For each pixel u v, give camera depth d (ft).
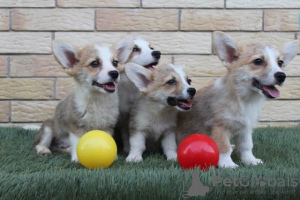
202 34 6.34
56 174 4.46
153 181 4.24
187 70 6.37
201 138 4.74
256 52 4.84
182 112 5.20
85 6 6.24
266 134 5.87
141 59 5.48
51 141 5.33
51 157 5.07
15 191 4.09
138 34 6.31
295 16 6.36
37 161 4.93
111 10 6.26
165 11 6.29
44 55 6.29
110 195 4.16
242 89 4.86
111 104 5.12
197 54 6.37
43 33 6.26
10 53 6.26
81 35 6.28
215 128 4.92
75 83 5.14
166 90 5.01
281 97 6.42
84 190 4.16
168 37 6.33
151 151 5.32
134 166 4.80
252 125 4.99
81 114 5.05
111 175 4.44
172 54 6.35
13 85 6.30
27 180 4.25
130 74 5.06
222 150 4.88
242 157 4.99
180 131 5.21
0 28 6.23
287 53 5.00
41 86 6.31
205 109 5.01
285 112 6.45
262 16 6.35
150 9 6.29
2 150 5.20
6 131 5.86
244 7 6.33
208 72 6.39
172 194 4.13
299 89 6.42
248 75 4.83
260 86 4.81
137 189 4.16
